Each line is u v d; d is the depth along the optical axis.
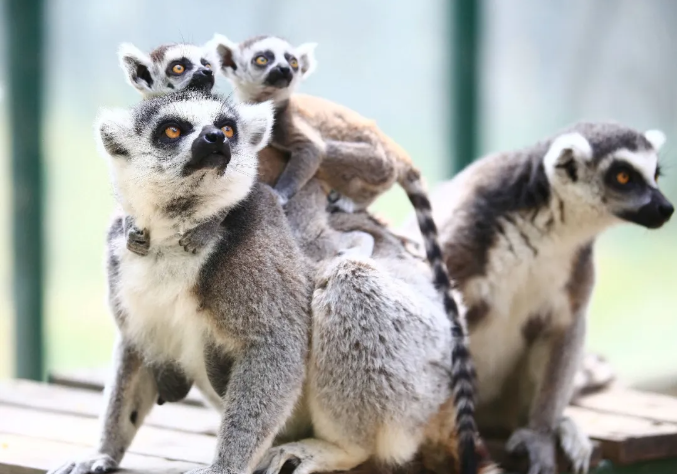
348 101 26.41
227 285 8.30
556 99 28.78
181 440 10.48
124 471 9.04
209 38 24.97
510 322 11.62
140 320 8.70
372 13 26.28
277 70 10.84
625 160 11.36
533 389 11.98
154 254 8.39
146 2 24.36
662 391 19.23
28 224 16.52
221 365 8.73
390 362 8.88
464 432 9.23
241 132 8.61
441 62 25.31
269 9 25.42
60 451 9.82
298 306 8.69
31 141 16.55
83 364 19.34
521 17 28.17
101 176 21.95
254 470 8.67
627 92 29.91
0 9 17.11
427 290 9.70
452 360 9.54
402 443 9.07
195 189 8.12
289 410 8.50
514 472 10.94
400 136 26.12
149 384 9.33
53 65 22.70
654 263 27.03
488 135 23.58
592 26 29.08
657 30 30.14
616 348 23.39
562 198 11.22
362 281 8.91
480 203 11.45
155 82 9.94
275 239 8.70
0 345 18.00
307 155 10.23
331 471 9.00
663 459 11.65
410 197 11.13
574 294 11.49
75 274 21.17
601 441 11.05
